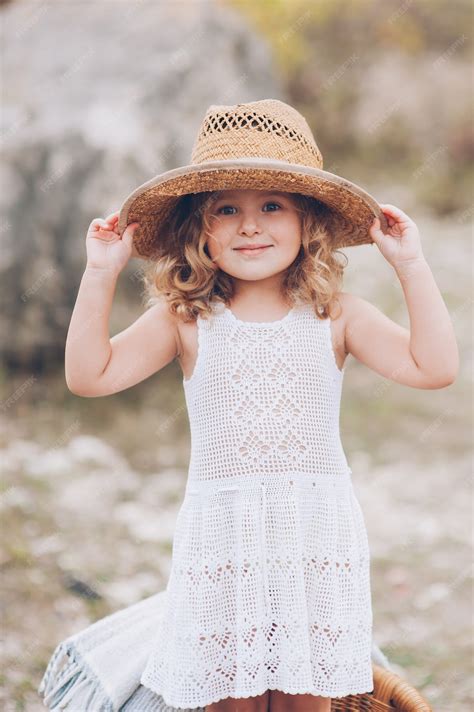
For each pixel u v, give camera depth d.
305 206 2.07
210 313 2.07
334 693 2.01
